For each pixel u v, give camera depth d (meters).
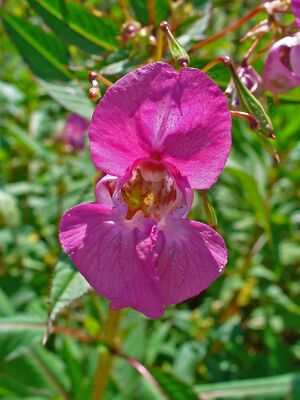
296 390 0.19
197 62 0.14
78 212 0.11
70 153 0.28
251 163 0.21
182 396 0.17
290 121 0.23
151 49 0.15
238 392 0.19
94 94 0.11
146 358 0.21
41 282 0.26
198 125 0.10
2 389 0.19
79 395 0.19
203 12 0.17
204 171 0.11
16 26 0.16
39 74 0.16
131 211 0.11
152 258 0.11
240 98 0.11
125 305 0.11
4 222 0.26
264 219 0.20
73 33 0.16
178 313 0.25
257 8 0.14
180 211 0.11
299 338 0.28
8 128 0.27
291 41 0.13
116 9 0.26
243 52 0.18
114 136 0.11
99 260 0.11
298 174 0.25
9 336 0.17
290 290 0.29
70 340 0.21
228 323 0.25
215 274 0.11
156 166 0.11
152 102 0.10
